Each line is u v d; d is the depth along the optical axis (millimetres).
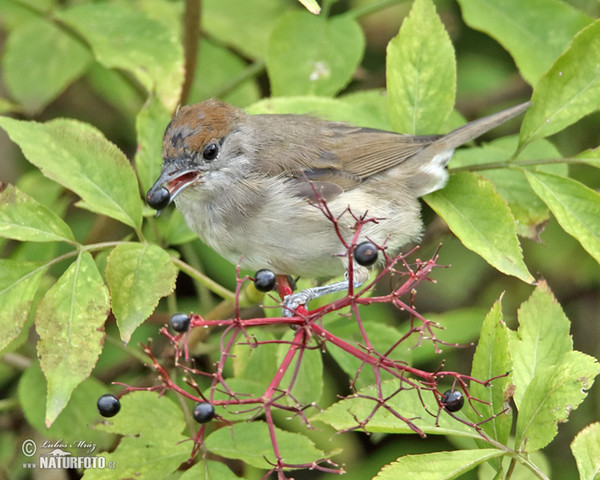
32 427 10695
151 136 10008
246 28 13250
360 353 7133
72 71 12500
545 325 8094
